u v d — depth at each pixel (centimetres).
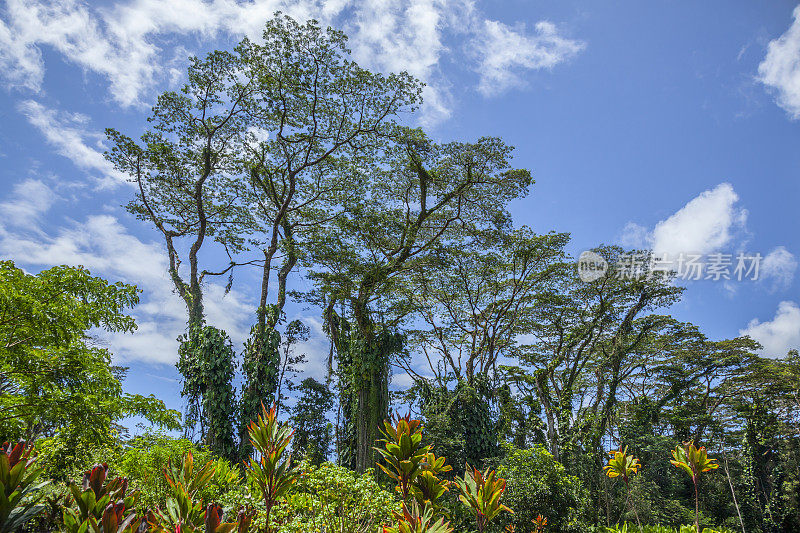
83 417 843
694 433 2898
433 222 2398
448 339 2789
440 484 396
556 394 2686
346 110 2125
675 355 2972
